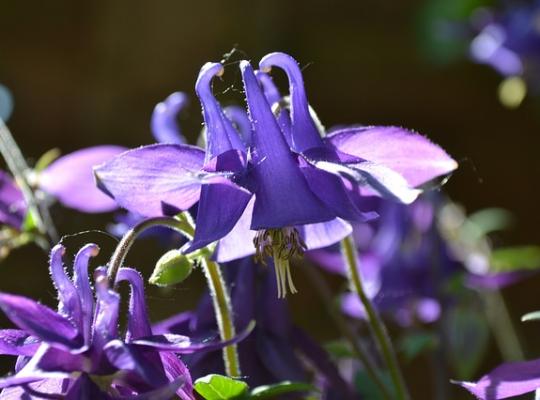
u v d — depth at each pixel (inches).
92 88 40.3
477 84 44.2
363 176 14.7
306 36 43.1
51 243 18.5
